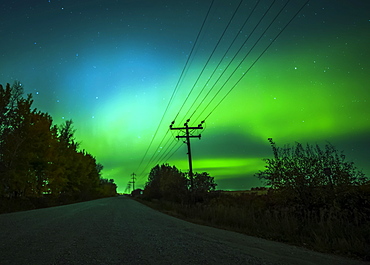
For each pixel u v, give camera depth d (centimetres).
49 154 3272
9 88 2620
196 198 2122
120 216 1473
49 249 539
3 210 2094
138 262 436
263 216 1007
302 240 679
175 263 429
